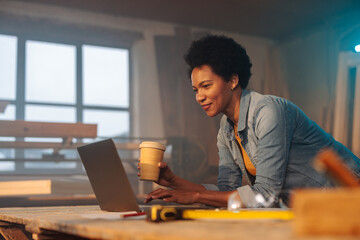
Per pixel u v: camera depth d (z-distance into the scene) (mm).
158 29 6781
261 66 7156
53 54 6391
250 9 6809
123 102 6730
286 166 1408
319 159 573
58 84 6395
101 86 6625
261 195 1255
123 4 6414
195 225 764
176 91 6598
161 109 6551
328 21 6871
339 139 6488
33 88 6242
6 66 6090
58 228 877
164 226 747
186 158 4910
